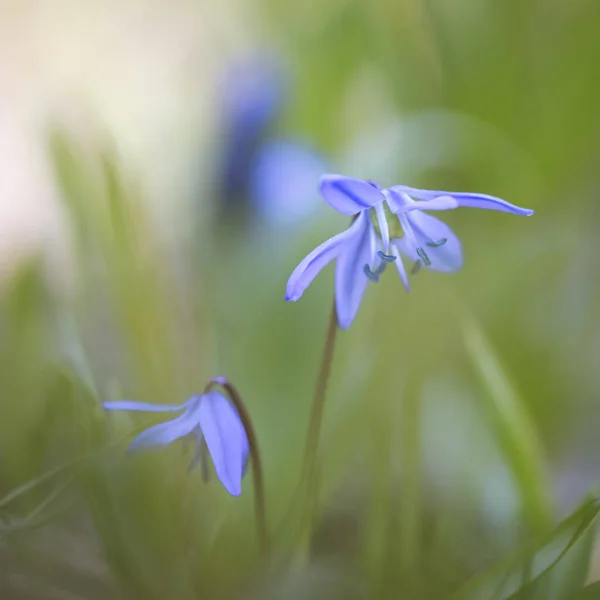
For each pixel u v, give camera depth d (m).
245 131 0.48
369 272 0.35
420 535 0.38
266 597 0.36
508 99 0.52
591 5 0.51
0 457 0.38
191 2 0.82
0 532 0.35
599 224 0.51
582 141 0.51
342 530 0.39
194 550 0.37
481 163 0.46
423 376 0.39
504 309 0.42
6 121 0.69
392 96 0.57
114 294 0.40
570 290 0.46
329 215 0.45
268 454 0.40
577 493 0.40
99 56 0.78
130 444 0.35
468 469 0.39
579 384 0.42
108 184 0.40
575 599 0.35
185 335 0.44
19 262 0.41
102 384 0.39
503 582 0.35
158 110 0.69
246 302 0.44
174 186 0.58
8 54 0.77
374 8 0.54
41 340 0.39
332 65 0.54
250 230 0.47
